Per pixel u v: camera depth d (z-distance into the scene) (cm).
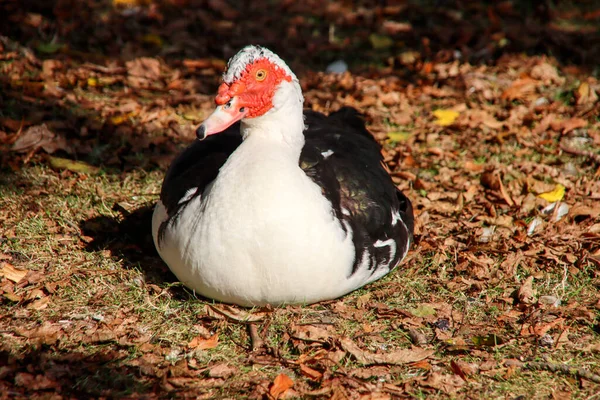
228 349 721
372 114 1252
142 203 983
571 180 1063
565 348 729
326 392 657
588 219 954
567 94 1330
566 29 1587
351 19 1647
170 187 793
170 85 1334
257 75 707
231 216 696
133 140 1137
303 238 702
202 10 1666
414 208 996
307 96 1322
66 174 1036
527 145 1155
